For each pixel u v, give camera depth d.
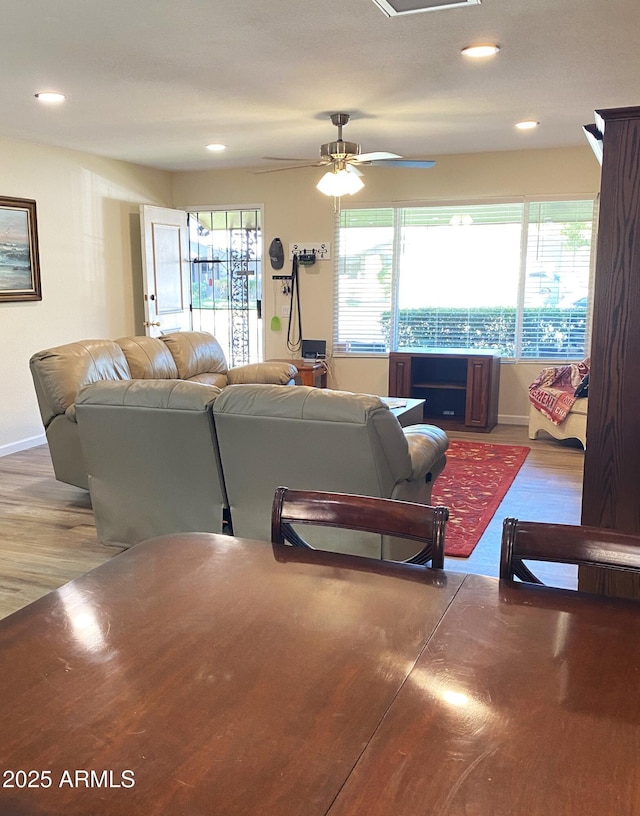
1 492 4.67
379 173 6.86
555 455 5.62
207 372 6.23
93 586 1.42
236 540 1.69
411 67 3.71
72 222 6.24
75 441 4.27
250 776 0.87
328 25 3.08
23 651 1.17
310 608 1.33
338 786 0.85
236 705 1.02
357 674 1.10
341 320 7.25
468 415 6.50
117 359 4.84
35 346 5.92
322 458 2.94
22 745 0.94
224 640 1.21
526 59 3.57
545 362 6.66
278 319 7.45
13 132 5.37
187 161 6.86
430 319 7.00
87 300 6.49
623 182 2.10
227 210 7.51
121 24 3.07
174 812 0.82
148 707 1.02
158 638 1.21
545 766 0.89
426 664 1.13
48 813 0.82
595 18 3.00
